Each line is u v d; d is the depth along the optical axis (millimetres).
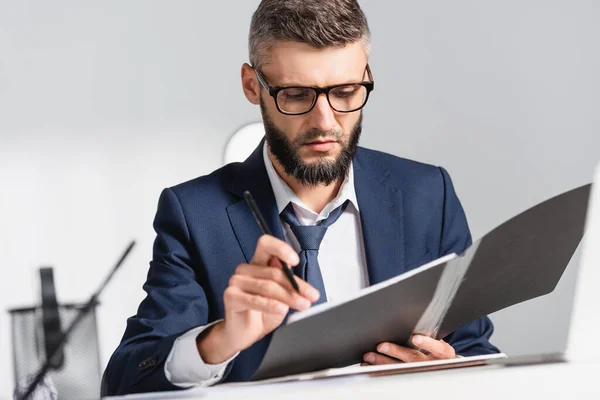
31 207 3541
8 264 3512
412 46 3662
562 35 3664
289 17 1620
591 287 1186
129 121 3602
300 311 1230
